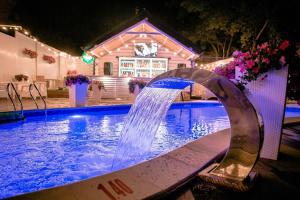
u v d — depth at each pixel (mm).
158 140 6258
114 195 2234
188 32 29750
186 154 3418
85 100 10953
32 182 3541
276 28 19297
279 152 4062
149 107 4195
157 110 4000
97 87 13141
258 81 3715
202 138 4297
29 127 7113
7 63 13992
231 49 30812
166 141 6156
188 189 2682
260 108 3732
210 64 18328
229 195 2600
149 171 2791
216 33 28719
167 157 3266
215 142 4055
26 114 8023
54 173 3863
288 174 3168
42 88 13531
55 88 18562
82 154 4812
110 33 14688
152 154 4898
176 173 2791
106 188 2324
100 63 17188
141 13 15094
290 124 6570
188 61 17125
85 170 3990
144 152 4086
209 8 24047
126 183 2467
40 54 17609
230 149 2957
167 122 8945
